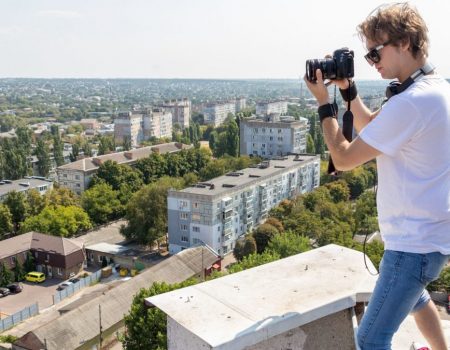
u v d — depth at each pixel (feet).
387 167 11.30
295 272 16.33
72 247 165.07
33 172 338.95
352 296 14.42
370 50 11.65
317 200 180.75
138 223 179.11
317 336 14.19
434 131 10.53
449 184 10.91
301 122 284.61
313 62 12.63
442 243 10.91
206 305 14.30
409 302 11.43
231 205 177.58
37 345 98.17
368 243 116.47
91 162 262.26
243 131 291.58
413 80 11.26
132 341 76.59
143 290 82.94
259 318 13.39
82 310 109.09
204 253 146.82
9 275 154.61
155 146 309.42
